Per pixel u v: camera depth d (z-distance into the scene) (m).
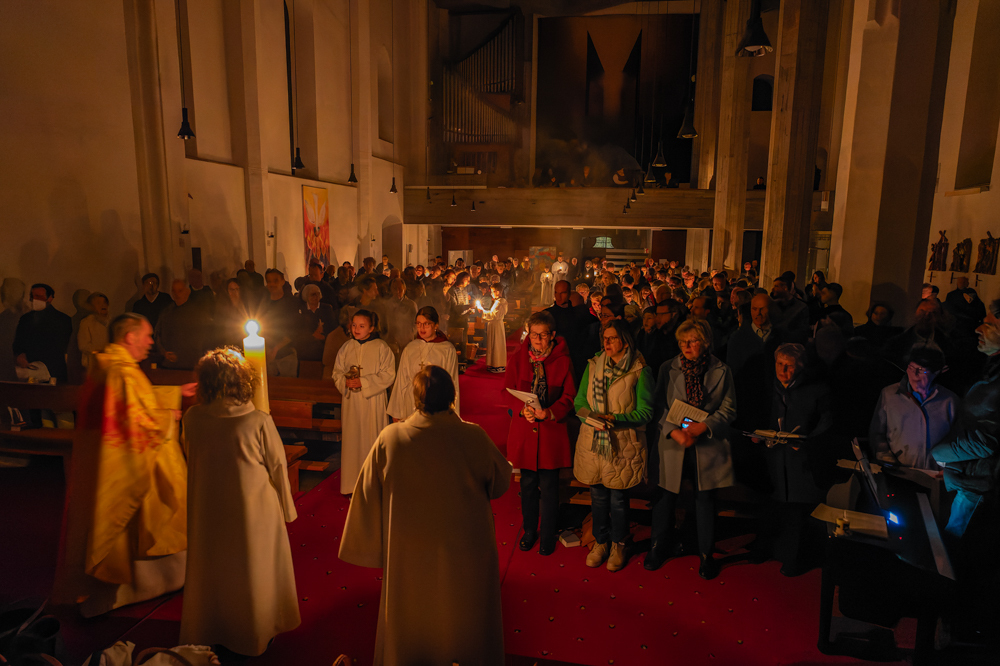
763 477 3.94
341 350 4.85
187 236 10.52
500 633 2.68
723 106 17.58
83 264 8.41
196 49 11.28
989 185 8.41
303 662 3.05
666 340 5.26
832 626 3.39
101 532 3.24
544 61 24.48
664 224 19.47
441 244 27.48
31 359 6.44
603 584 3.82
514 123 24.31
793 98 10.44
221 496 2.84
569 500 4.61
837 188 9.86
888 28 8.89
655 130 24.69
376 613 3.49
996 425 3.05
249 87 12.42
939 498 3.21
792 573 3.90
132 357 3.38
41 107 7.72
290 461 5.00
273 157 14.01
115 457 3.25
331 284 11.98
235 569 2.86
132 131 9.33
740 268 17.75
